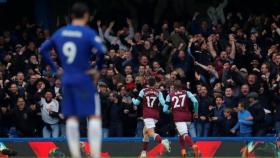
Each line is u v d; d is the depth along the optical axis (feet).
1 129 176.65
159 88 171.83
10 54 197.36
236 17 216.54
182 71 183.42
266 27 208.95
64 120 175.63
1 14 236.43
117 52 200.23
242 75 179.01
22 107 175.73
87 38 85.46
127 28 218.18
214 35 197.16
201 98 174.40
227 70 180.45
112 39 211.00
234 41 191.11
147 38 203.41
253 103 169.07
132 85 178.81
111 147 167.43
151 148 166.71
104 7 237.66
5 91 178.19
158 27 226.58
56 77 178.19
